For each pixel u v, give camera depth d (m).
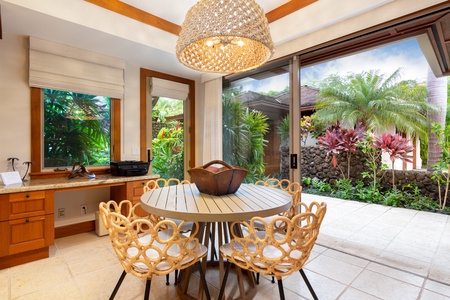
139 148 3.66
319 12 2.54
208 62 2.26
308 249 1.45
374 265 2.30
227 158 3.98
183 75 4.12
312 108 7.03
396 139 5.26
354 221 3.84
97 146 3.29
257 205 1.65
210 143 4.04
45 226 2.38
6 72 2.61
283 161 3.09
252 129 3.54
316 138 6.84
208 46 2.16
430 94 5.42
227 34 1.67
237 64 2.34
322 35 2.59
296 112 2.90
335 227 3.53
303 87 7.41
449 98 5.62
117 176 3.08
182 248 1.42
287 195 1.99
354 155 5.90
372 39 2.88
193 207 1.59
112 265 2.28
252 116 3.55
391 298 1.78
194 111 4.39
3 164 2.60
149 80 3.78
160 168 4.01
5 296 1.79
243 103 3.69
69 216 3.06
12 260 2.24
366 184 5.72
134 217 1.92
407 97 5.82
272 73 3.21
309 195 5.94
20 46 2.69
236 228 1.87
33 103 2.78
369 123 6.23
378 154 5.53
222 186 1.91
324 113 6.65
